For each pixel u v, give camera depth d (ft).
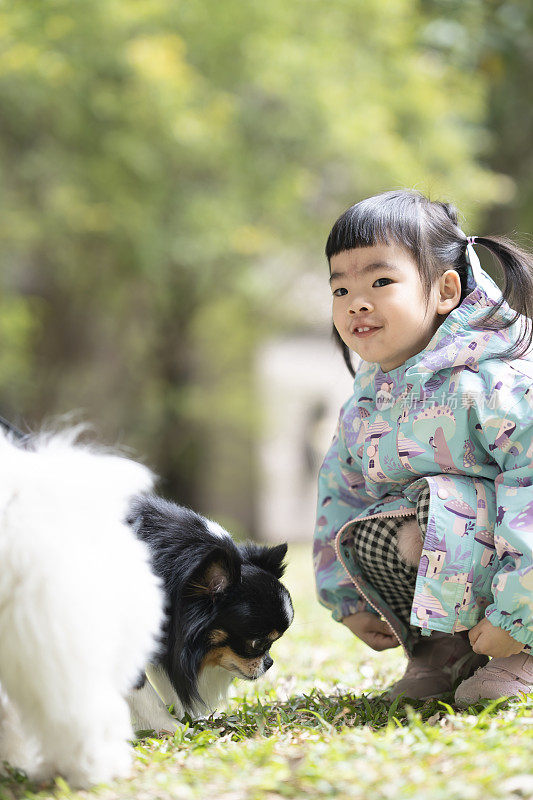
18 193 54.34
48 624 10.46
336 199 57.72
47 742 10.96
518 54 57.88
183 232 53.98
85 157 52.95
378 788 9.91
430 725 12.67
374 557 15.03
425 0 58.08
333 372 72.95
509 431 13.67
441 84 55.98
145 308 63.87
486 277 14.71
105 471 12.23
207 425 71.15
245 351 70.13
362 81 54.19
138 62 48.16
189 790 10.31
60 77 48.39
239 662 14.58
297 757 11.16
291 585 33.04
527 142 61.52
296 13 53.88
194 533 14.34
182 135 50.72
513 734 11.55
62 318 63.67
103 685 10.98
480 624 13.64
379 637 15.85
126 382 67.41
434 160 54.54
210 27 52.85
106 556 11.36
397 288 14.23
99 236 55.31
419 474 14.51
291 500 77.51
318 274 62.59
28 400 62.34
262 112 55.67
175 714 14.30
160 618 12.20
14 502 11.10
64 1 47.44
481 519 13.88
